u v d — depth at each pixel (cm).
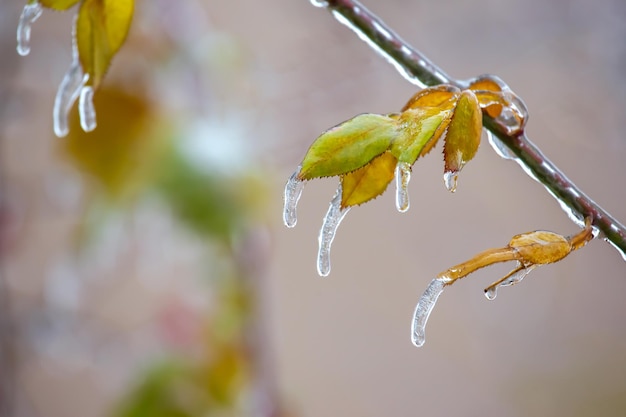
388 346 157
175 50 93
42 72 101
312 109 104
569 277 155
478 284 156
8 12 99
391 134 50
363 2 127
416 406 155
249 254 91
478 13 126
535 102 128
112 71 88
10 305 94
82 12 52
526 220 154
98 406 108
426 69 53
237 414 89
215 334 90
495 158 151
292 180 50
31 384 104
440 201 157
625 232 52
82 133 87
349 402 153
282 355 153
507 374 154
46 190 99
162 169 87
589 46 125
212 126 92
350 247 160
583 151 142
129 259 96
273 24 125
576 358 152
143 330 95
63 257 97
